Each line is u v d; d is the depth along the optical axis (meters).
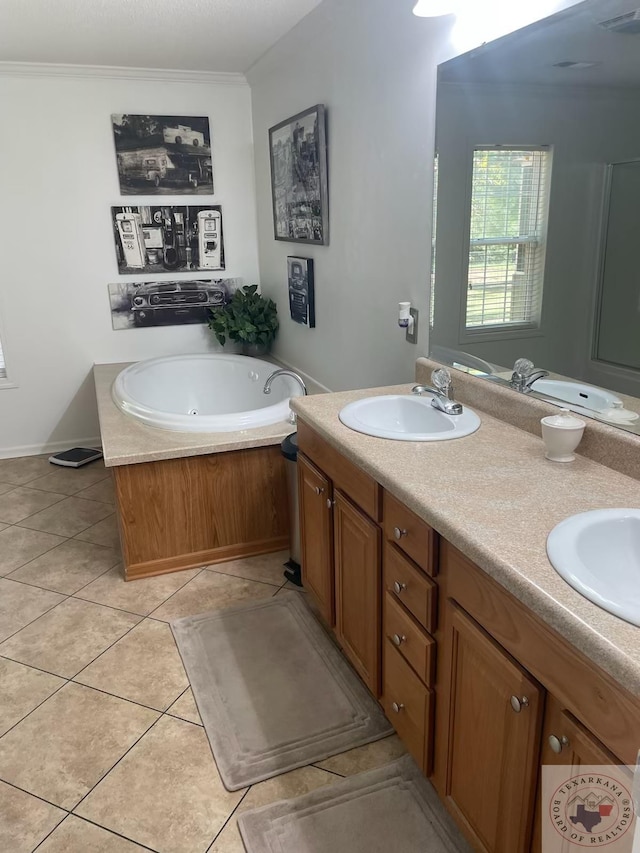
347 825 1.58
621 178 1.47
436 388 2.16
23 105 3.75
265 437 2.76
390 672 1.73
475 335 2.10
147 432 2.84
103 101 3.87
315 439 2.11
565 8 1.60
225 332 4.23
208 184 4.20
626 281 1.49
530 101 1.73
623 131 1.44
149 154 4.03
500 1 1.82
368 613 1.82
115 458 2.54
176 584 2.68
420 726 1.57
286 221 3.68
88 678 2.12
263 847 1.53
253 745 1.83
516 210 1.83
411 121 2.31
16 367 4.10
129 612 2.49
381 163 2.56
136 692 2.06
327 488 2.03
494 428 1.91
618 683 0.90
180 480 2.68
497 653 1.20
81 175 3.94
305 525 2.33
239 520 2.83
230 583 2.68
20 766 1.78
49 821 1.62
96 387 3.70
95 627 2.39
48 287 4.05
